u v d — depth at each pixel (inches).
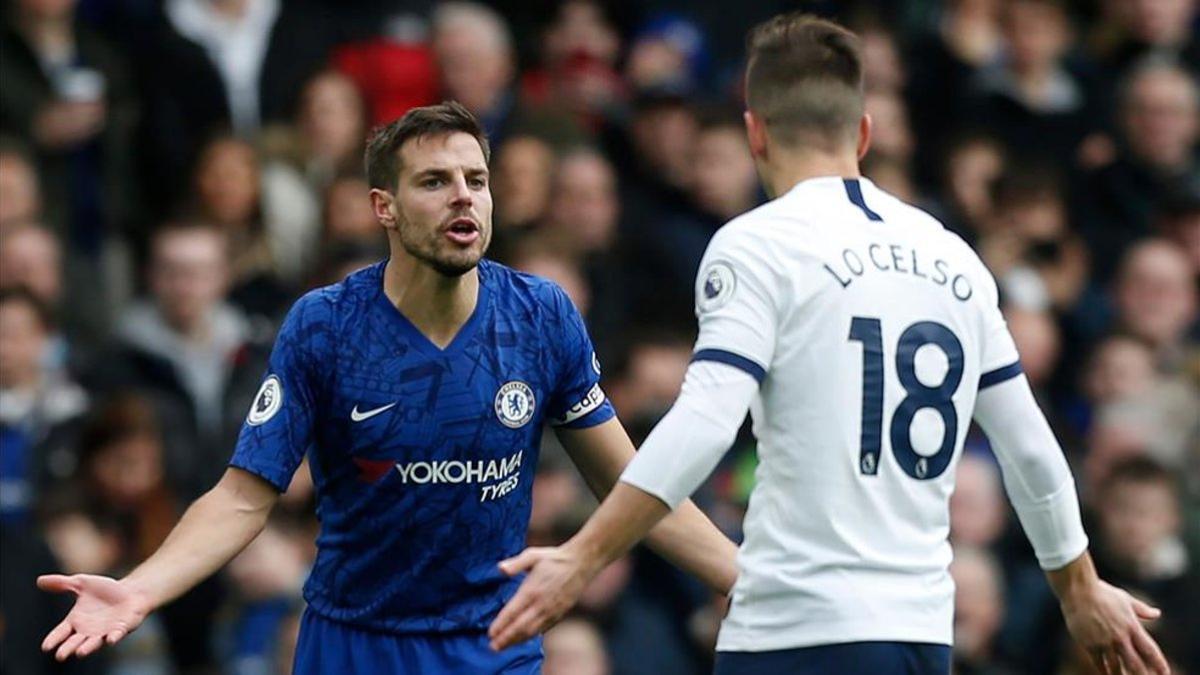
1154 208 2048.5
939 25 2143.2
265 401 959.6
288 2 1904.5
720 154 1856.5
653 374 1644.9
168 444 1544.0
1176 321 1884.8
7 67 1786.4
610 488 999.0
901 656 869.8
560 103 1969.7
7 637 1398.9
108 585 920.3
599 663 1444.4
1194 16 2244.1
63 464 1535.4
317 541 984.9
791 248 881.5
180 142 1830.7
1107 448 1724.9
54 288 1692.9
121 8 1855.3
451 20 1899.6
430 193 935.0
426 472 958.4
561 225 1792.6
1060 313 1908.2
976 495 1573.6
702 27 2193.7
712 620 1528.1
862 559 871.1
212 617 1476.4
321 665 975.0
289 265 1766.7
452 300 957.8
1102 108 2128.4
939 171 2023.9
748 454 1635.1
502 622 855.1
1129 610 916.0
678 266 1818.4
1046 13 2142.0
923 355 886.4
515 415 965.2
